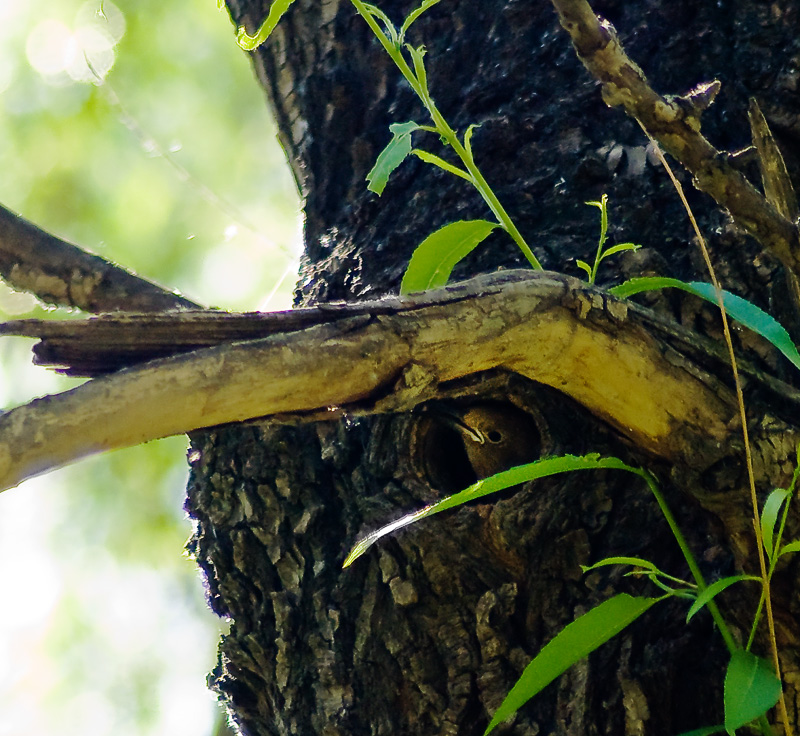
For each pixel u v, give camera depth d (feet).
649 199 5.89
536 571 5.71
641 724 5.58
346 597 5.80
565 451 5.70
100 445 5.00
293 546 5.87
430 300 5.24
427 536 5.75
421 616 5.74
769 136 5.53
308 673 5.81
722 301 5.34
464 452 5.87
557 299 5.32
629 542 5.68
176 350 5.10
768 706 5.22
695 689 5.59
